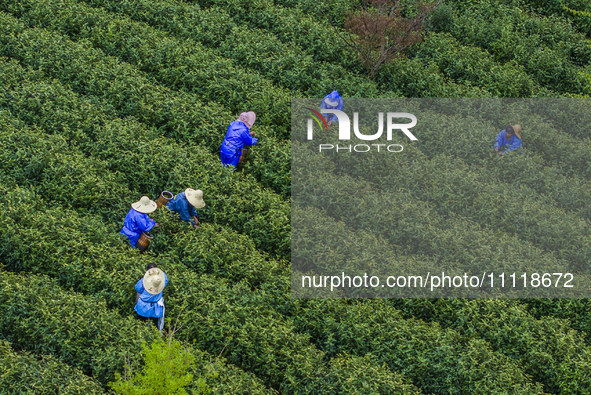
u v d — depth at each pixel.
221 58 22.78
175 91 21.47
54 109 19.36
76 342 13.32
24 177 16.97
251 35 24.27
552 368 14.37
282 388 13.56
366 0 25.17
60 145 17.86
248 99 21.27
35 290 13.94
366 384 13.08
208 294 14.67
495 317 15.30
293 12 26.56
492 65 24.94
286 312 15.11
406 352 14.13
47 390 12.16
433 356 14.11
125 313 14.52
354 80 22.89
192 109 20.05
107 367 12.94
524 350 14.77
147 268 14.52
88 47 22.41
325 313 14.97
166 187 17.72
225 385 12.75
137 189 17.98
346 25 23.14
